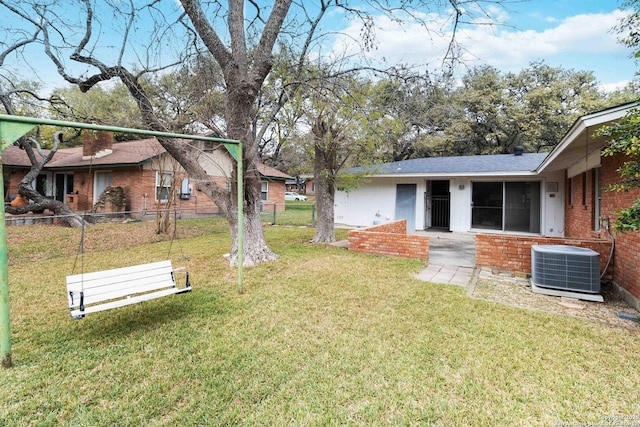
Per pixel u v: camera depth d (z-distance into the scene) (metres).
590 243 5.35
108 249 8.35
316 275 5.74
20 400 2.34
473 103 23.39
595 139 5.14
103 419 2.16
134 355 2.98
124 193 14.03
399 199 13.50
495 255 6.24
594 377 2.62
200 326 3.63
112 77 6.39
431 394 2.42
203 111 6.96
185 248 8.52
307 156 9.53
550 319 3.81
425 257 7.09
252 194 6.72
